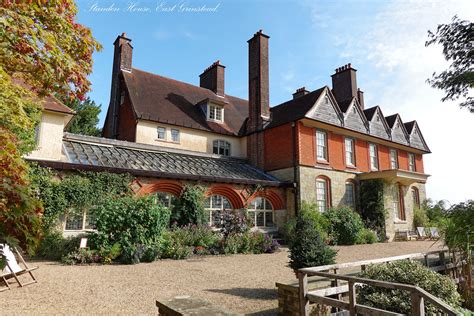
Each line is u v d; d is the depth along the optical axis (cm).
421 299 409
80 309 565
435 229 2245
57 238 1125
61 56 392
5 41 358
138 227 1098
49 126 1358
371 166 2355
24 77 410
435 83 702
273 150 2028
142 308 584
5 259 327
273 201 1888
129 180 1355
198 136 2098
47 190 1146
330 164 2038
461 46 661
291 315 591
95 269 929
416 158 2838
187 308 316
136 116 1866
